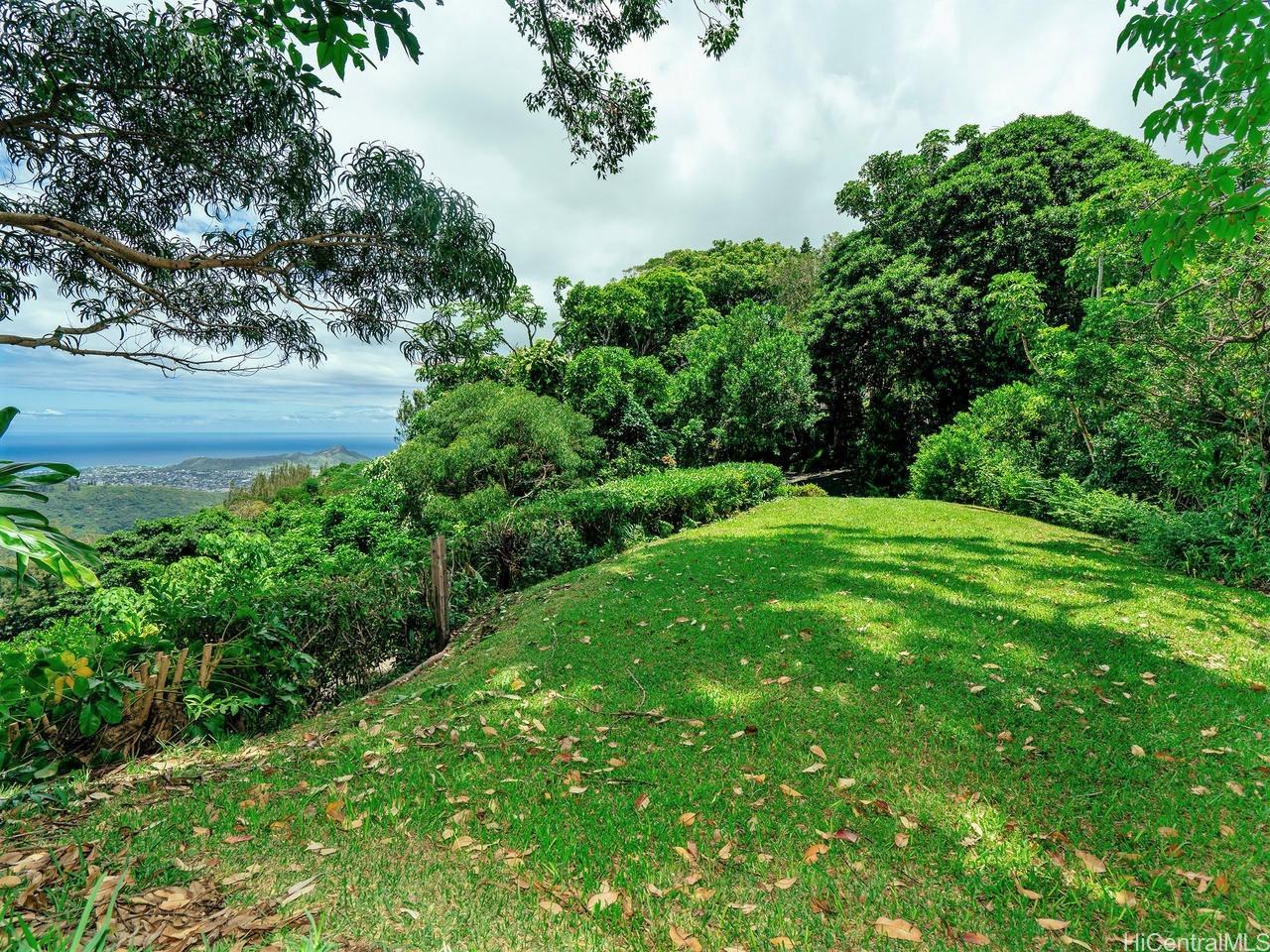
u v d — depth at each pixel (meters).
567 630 5.46
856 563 7.51
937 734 3.41
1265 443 7.47
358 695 4.77
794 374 19.28
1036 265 17.95
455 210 5.02
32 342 4.32
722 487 12.51
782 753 3.25
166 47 3.62
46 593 8.50
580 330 29.53
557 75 6.62
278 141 4.39
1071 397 9.51
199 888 2.11
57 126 4.03
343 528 14.10
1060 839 2.50
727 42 6.55
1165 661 4.44
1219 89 3.63
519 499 13.38
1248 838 2.49
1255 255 6.76
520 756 3.25
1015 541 8.92
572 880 2.24
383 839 2.49
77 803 2.74
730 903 2.13
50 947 1.60
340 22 2.76
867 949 1.93
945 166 21.88
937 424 21.12
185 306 5.44
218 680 3.80
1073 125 19.23
